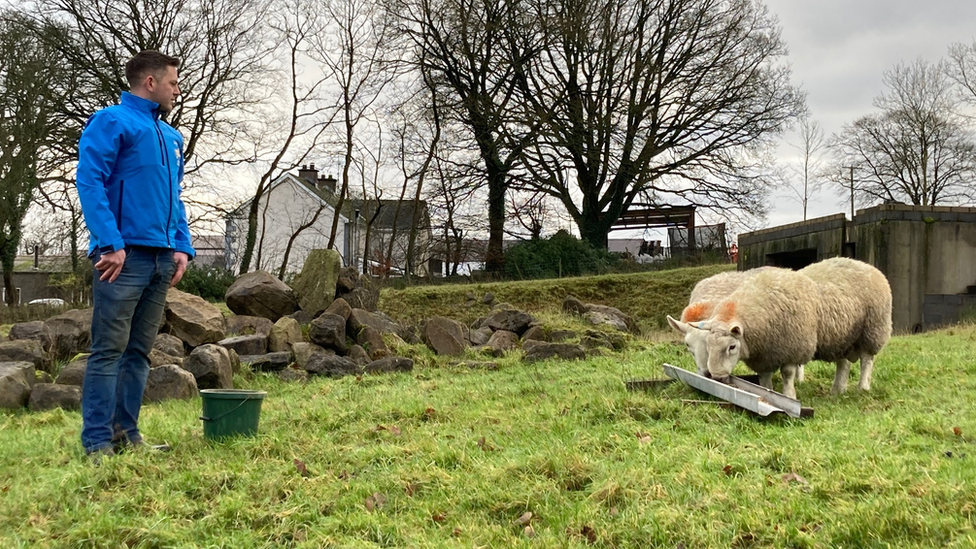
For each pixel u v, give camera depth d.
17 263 49.06
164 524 4.33
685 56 33.44
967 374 8.60
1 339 10.87
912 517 3.98
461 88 33.12
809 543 3.83
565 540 4.05
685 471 4.93
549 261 32.19
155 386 8.70
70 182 25.19
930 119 41.38
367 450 5.73
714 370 7.53
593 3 31.92
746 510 4.24
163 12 25.27
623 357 11.92
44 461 5.62
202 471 5.22
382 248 39.72
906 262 18.89
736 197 34.38
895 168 42.31
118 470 5.13
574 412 6.92
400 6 31.12
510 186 33.91
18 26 23.91
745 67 33.41
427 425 6.77
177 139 5.93
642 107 32.50
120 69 25.11
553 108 33.00
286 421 6.92
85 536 4.17
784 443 5.57
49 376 9.59
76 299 20.80
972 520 3.92
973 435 5.62
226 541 4.16
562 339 13.59
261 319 12.52
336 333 12.01
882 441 5.53
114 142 5.43
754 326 7.71
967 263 19.09
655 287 27.78
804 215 42.84
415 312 23.36
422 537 4.17
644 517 4.23
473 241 36.16
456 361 12.20
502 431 6.35
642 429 6.19
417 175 33.53
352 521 4.38
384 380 10.21
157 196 5.62
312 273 13.55
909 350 11.16
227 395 6.10
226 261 39.06
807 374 9.71
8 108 23.45
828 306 8.09
